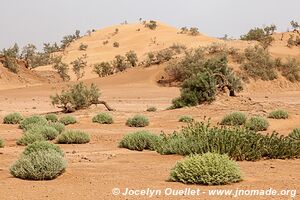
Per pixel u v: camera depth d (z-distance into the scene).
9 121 28.92
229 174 9.27
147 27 186.88
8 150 16.52
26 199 8.00
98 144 18.62
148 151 15.94
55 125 23.14
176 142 14.40
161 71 87.81
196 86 35.72
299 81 83.38
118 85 82.69
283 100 52.47
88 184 9.40
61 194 8.39
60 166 10.28
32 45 154.75
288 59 87.31
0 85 102.38
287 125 25.53
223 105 34.00
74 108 36.94
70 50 182.12
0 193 8.52
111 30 197.75
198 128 14.74
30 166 10.11
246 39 133.00
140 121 26.33
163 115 31.91
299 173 10.71
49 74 126.38
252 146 13.16
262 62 82.62
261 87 77.31
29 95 68.94
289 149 13.45
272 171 10.95
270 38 131.38
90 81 89.88
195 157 9.61
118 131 23.92
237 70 80.25
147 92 71.06
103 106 44.84
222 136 13.33
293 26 148.50
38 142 13.83
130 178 10.06
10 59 117.31
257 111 31.48
